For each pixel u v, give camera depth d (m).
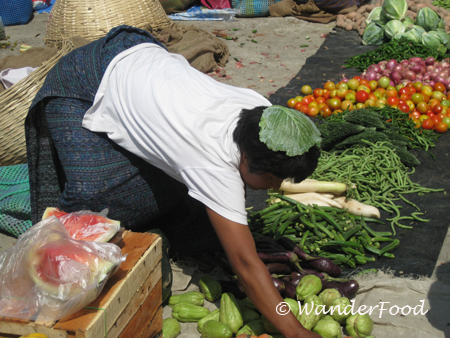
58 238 1.85
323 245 3.13
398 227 3.54
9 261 1.82
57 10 6.48
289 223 3.29
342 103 5.30
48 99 2.59
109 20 6.35
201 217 3.00
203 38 6.68
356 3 8.66
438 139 4.84
